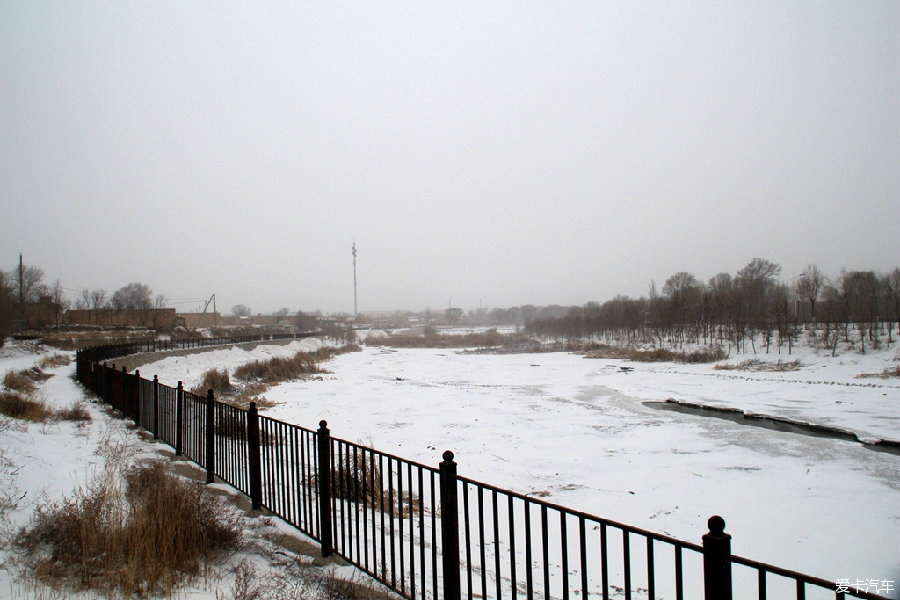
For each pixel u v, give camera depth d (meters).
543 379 36.78
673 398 27.11
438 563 6.51
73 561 4.54
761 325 49.34
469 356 62.16
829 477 13.43
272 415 21.44
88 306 79.75
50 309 59.78
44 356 35.59
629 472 13.73
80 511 5.11
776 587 7.65
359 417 21.44
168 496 5.36
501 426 19.73
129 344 33.94
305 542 5.86
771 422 21.05
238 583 4.27
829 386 29.86
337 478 10.45
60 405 15.02
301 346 68.94
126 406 13.41
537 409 23.83
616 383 33.81
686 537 9.52
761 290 60.25
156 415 10.88
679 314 59.09
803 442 17.31
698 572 7.79
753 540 9.56
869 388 28.70
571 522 9.98
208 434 7.97
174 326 70.25
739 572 8.23
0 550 4.52
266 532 6.02
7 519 5.12
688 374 38.00
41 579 4.14
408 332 137.38
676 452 15.90
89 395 17.66
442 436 17.89
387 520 8.48
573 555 8.36
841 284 52.78
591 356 55.81
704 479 13.16
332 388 31.33
